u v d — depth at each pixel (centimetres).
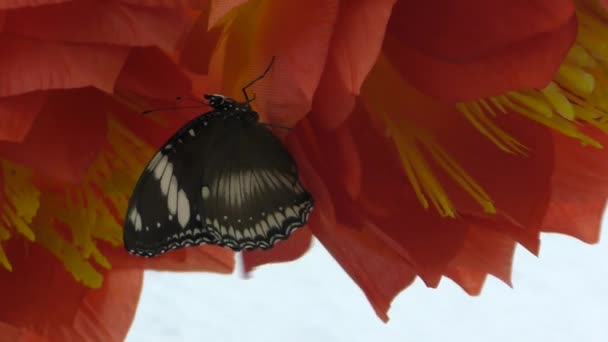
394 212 52
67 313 55
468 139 53
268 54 49
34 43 47
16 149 48
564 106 51
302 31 48
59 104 49
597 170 56
